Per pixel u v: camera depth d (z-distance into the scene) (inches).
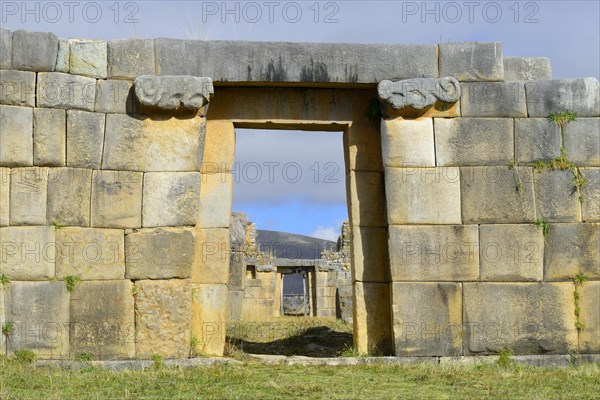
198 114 534.6
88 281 514.3
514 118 553.0
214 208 556.1
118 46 533.6
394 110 544.1
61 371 481.4
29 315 505.0
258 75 542.0
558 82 556.7
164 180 527.8
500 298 540.1
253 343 679.1
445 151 547.5
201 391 431.8
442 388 449.7
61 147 517.3
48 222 511.8
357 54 549.0
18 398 398.9
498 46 556.4
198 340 546.9
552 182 549.0
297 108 565.6
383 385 456.8
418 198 543.2
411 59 551.5
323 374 490.0
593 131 554.3
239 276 1114.7
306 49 546.9
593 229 547.8
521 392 438.6
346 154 576.4
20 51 515.8
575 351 539.2
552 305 541.3
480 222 544.1
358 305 557.3
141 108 528.1
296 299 1937.7
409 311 535.2
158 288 520.1
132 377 467.8
